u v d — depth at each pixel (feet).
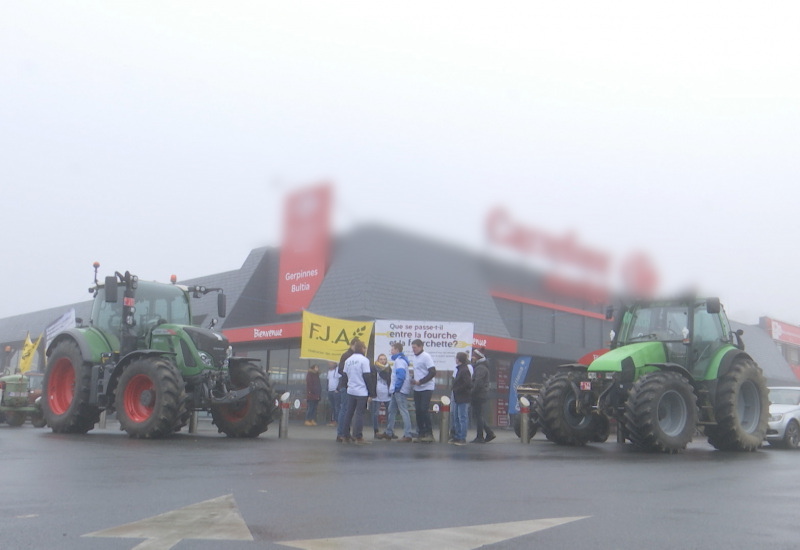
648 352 36.40
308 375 62.64
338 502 16.57
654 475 23.34
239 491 17.88
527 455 30.27
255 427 38.78
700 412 35.86
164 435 35.42
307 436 42.96
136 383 36.42
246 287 81.97
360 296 68.95
